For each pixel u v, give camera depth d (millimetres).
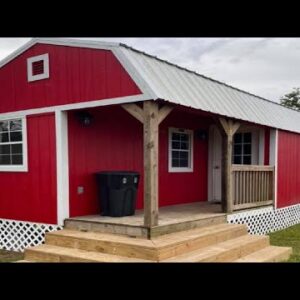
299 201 12039
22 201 7754
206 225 7125
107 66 6418
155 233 5871
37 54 7520
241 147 10750
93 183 7617
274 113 10820
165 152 9469
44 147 7348
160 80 6344
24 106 7730
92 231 6527
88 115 7422
